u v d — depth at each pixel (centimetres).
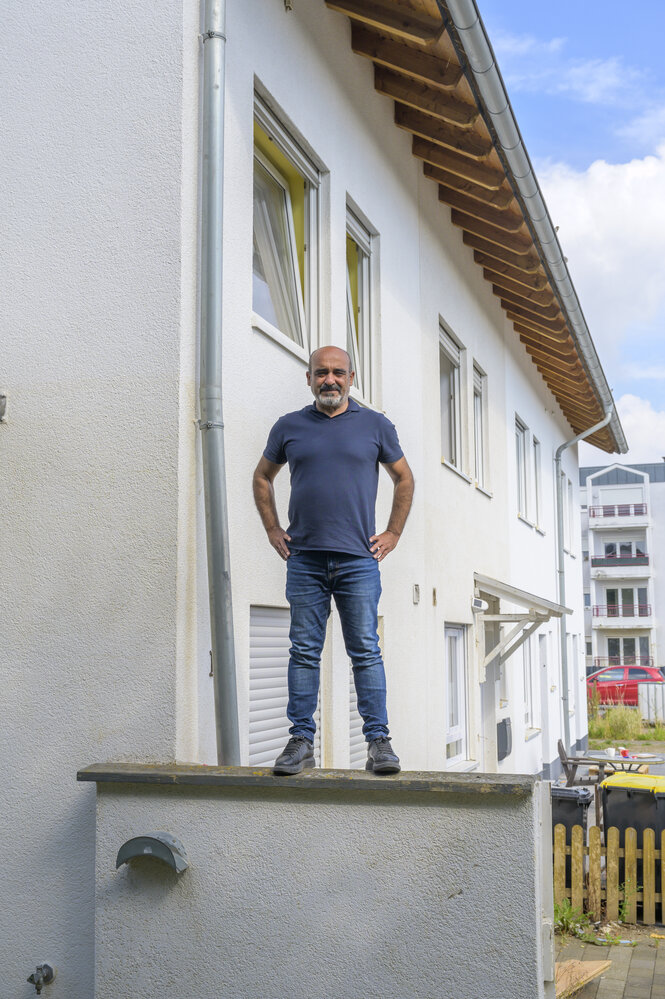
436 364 1020
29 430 491
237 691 521
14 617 480
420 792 402
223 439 481
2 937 464
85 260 494
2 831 470
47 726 469
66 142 505
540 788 428
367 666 442
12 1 525
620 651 6619
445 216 1070
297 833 414
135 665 461
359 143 782
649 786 938
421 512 938
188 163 490
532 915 387
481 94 727
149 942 424
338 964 404
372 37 761
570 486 2341
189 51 497
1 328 503
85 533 476
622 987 717
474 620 1156
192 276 488
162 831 427
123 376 480
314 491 449
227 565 475
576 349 1460
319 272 707
